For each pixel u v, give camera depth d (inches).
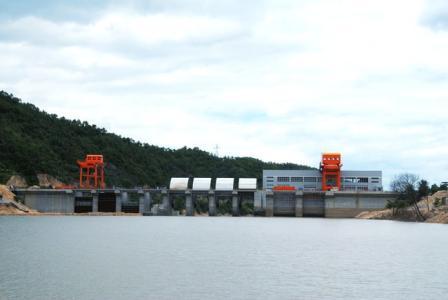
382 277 3110.2
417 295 2652.6
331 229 7273.6
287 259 3850.9
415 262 3730.3
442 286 2864.2
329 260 3814.0
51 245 4675.2
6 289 2682.1
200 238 5629.9
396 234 6333.7
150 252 4217.5
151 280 2947.8
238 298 2564.0
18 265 3408.0
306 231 6865.2
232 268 3385.8
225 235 6107.3
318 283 2918.3
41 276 3021.7
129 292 2655.0
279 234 6318.9
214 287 2790.4
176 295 2608.3
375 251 4429.1
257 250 4446.4
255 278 3043.8
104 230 6747.1
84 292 2642.7
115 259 3750.0
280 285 2856.8
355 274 3201.3
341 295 2640.3
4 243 4822.8
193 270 3289.9
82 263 3526.1
